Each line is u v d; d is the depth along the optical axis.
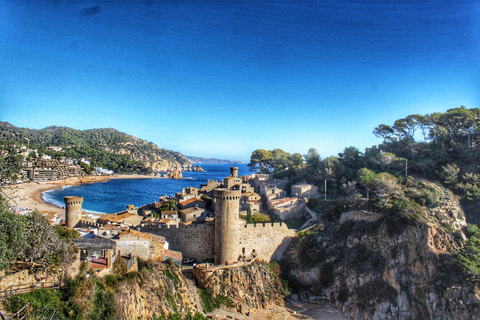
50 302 29.53
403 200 80.56
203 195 130.00
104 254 41.88
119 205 175.00
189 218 99.94
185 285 55.44
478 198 86.38
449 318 58.12
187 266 70.94
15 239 29.47
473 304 56.44
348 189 98.50
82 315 30.73
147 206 121.81
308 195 114.06
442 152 106.50
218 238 69.94
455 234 72.50
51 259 32.31
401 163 107.31
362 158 126.38
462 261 61.50
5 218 29.72
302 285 75.38
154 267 49.47
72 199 68.94
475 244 66.38
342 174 118.81
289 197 113.38
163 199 129.38
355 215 83.00
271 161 192.75
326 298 72.75
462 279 59.75
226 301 63.78
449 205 84.62
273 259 79.12
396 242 71.81
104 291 35.00
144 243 49.84
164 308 44.81
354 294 69.50
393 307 65.12
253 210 108.00
